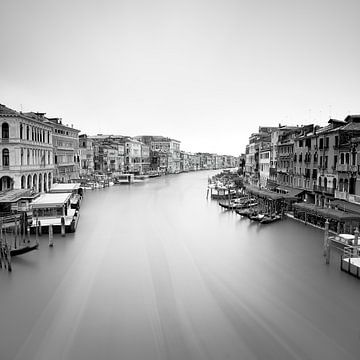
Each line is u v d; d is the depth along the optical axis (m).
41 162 63.47
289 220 47.19
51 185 67.69
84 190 90.44
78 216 49.28
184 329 18.55
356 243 29.12
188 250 32.69
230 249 33.00
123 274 26.11
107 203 66.00
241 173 125.12
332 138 43.47
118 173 124.38
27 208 43.19
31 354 16.45
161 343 17.30
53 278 25.09
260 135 92.38
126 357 16.27
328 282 24.77
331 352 16.73
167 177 158.25
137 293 22.77
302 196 50.91
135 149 147.12
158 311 20.42
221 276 25.89
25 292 22.73
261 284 24.44
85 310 20.45
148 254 31.22
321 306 21.19
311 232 39.97
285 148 60.25
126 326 18.78
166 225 44.69
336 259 29.77
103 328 18.56
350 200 38.91
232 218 50.06
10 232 36.88
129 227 42.97
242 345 17.20
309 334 18.20
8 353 16.52
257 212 51.00
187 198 75.62
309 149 50.00
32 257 29.73
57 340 17.50
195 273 26.48
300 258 30.12
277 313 20.31
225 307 20.98
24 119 54.44
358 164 37.88
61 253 30.91
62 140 85.56
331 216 36.25
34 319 19.41
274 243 35.16
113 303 21.34
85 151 108.94
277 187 60.34
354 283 24.61
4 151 52.16
